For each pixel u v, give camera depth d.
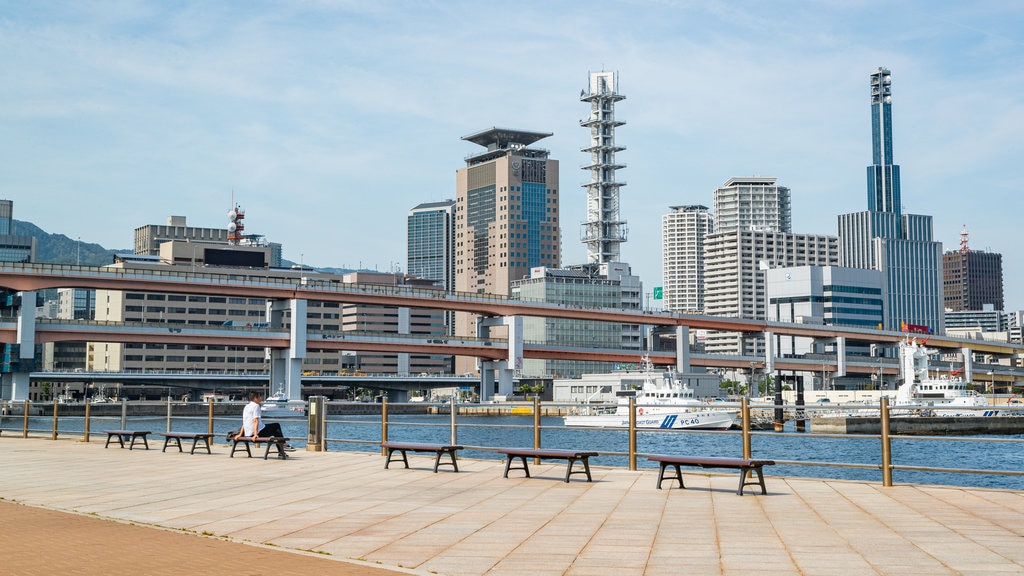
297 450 37.53
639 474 27.44
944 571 14.45
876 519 19.38
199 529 18.59
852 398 193.12
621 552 16.19
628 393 172.25
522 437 130.12
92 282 174.50
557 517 20.00
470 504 22.03
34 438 48.41
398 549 16.55
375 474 28.66
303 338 193.25
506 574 14.55
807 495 23.00
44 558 15.10
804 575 14.30
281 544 17.00
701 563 15.22
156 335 181.00
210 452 37.38
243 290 188.88
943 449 112.56
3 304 175.88
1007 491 23.36
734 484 25.20
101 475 29.05
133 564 14.64
